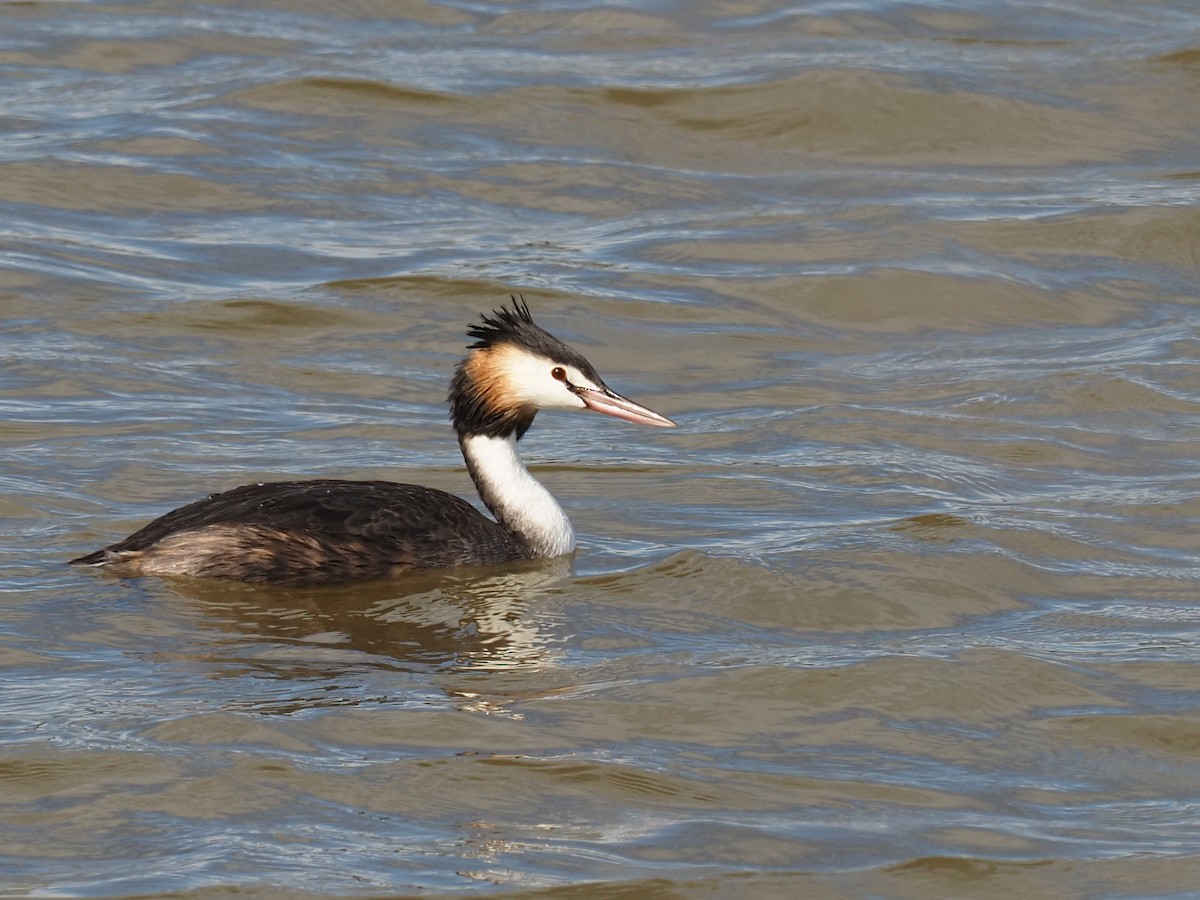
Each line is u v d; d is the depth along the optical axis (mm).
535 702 11305
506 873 9344
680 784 10367
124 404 16938
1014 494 15516
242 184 22531
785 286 20516
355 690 11383
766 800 10242
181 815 9836
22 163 22531
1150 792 10539
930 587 13352
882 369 18750
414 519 13469
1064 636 12609
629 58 26547
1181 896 9328
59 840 9570
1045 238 21844
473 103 24938
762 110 24859
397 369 18266
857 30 27562
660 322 19656
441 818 9906
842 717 11281
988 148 24422
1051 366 18641
